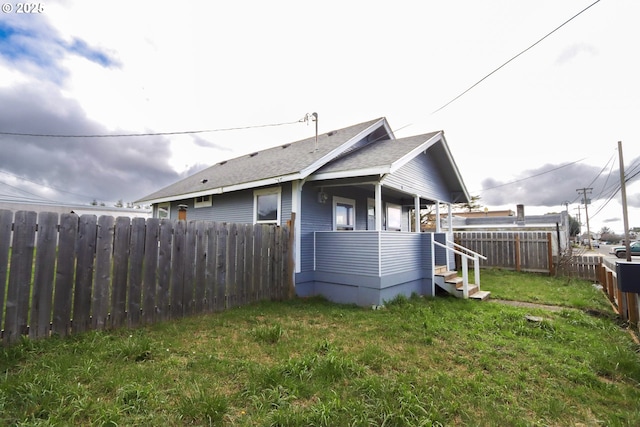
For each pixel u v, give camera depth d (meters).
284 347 3.58
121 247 4.21
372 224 9.69
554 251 11.97
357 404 2.37
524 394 2.78
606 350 3.75
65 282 3.69
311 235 7.34
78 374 2.66
